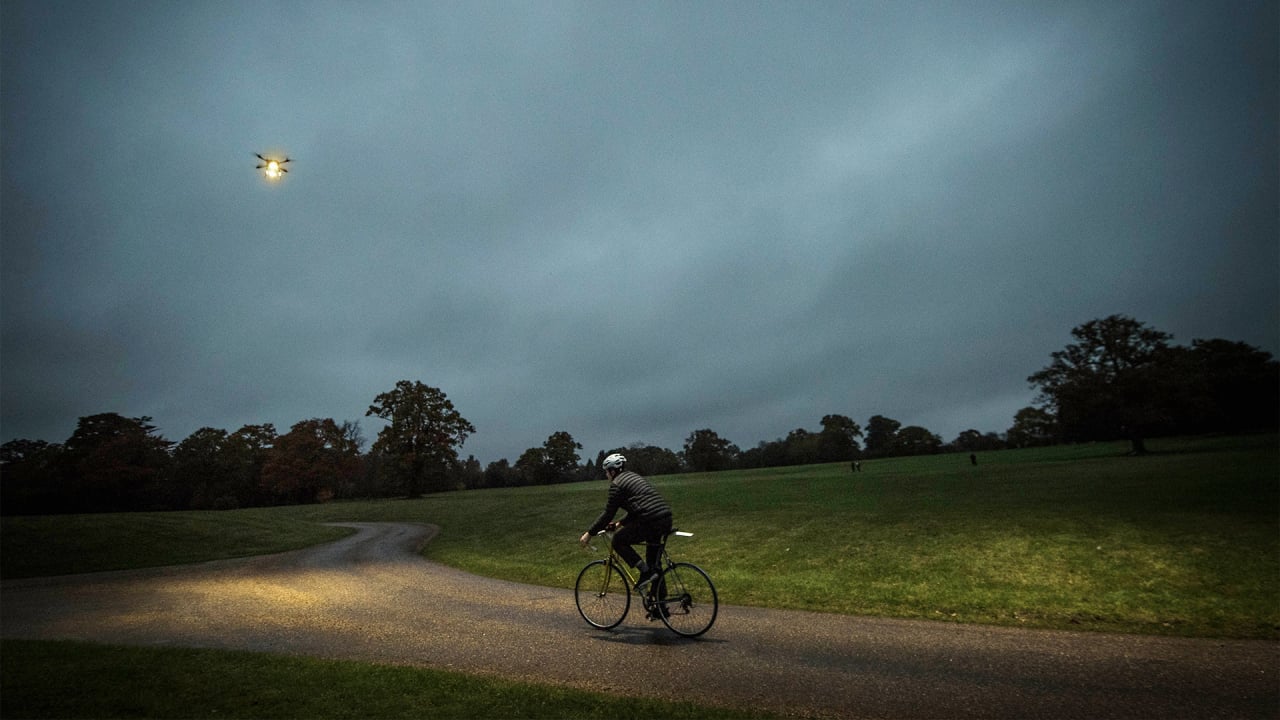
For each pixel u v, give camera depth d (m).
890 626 8.00
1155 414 48.59
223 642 8.21
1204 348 80.44
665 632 8.02
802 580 11.46
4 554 20.53
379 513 45.75
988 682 5.73
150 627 9.56
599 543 18.80
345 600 11.60
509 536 23.47
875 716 4.95
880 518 18.22
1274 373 73.25
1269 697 5.16
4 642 7.80
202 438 82.81
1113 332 56.09
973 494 23.16
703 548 16.31
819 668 6.26
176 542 24.67
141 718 4.93
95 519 29.83
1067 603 8.83
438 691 5.48
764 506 24.48
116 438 67.44
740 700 5.36
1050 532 13.74
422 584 13.43
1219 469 25.83
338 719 4.83
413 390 72.88
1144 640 7.02
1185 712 4.89
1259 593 8.68
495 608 10.16
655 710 4.99
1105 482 24.08
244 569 17.91
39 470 63.69
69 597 13.30
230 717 4.90
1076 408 54.00
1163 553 11.13
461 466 102.75
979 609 8.78
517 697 5.31
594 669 6.40
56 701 5.32
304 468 76.19
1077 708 5.04
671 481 65.31
